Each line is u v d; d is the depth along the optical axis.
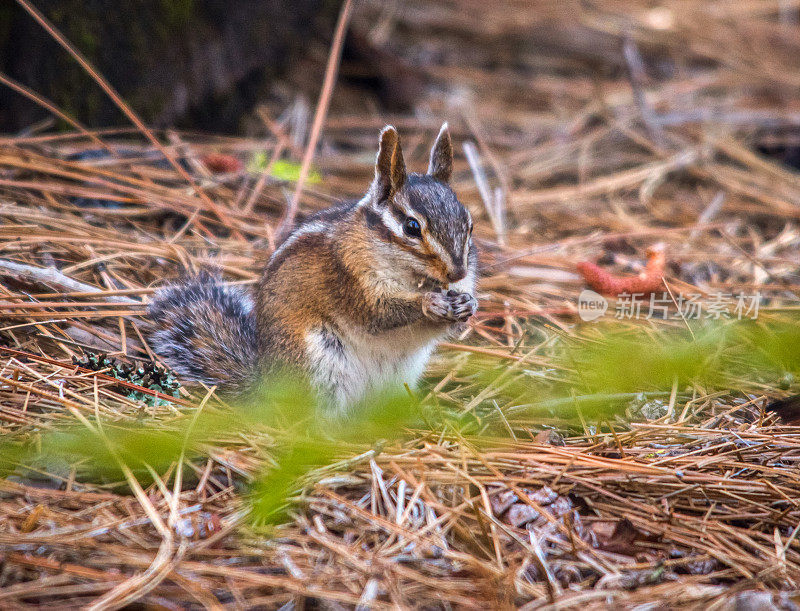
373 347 9.95
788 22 25.52
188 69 16.31
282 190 15.04
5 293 10.30
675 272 13.34
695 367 8.21
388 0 24.88
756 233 15.35
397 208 9.49
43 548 6.63
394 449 8.56
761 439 9.09
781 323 11.49
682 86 21.50
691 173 17.52
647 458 8.66
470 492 7.90
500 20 24.58
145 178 14.02
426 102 20.69
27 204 12.61
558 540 7.32
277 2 17.61
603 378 8.26
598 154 18.44
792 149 18.77
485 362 11.03
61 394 8.70
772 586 6.97
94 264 11.66
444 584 6.66
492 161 16.84
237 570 6.61
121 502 7.36
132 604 6.17
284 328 9.85
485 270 12.99
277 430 9.09
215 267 12.16
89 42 14.82
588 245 14.37
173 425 8.47
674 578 7.01
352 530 7.24
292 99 19.67
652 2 26.11
